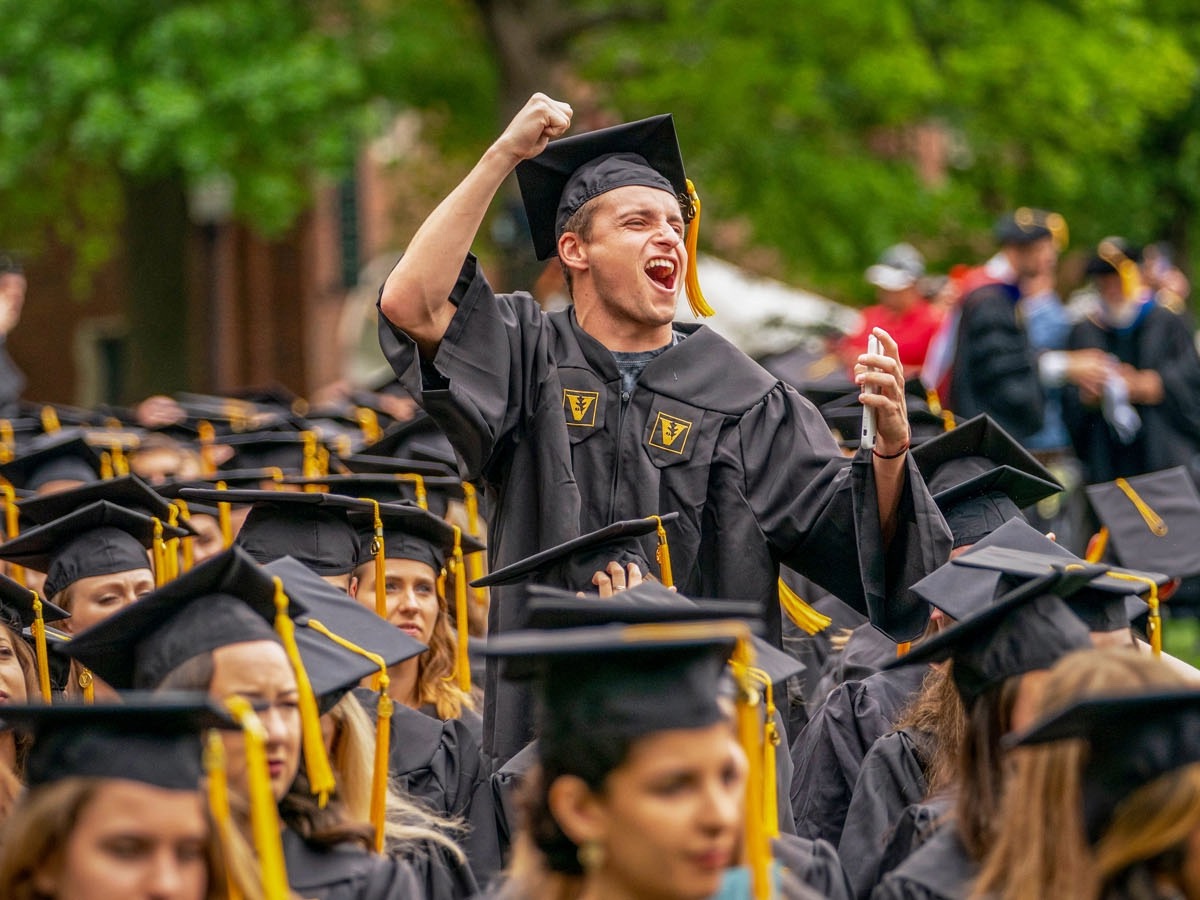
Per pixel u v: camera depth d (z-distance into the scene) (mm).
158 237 40469
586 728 7160
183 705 7645
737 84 35000
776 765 10344
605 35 39031
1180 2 41469
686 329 12289
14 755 10617
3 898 7547
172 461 17766
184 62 32562
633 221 11477
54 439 17609
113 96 32344
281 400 25828
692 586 11359
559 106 11070
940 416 17672
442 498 15672
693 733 7113
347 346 49656
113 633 9070
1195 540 15133
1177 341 25188
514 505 11414
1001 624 9039
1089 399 24781
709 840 7016
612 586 10719
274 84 32000
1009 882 7840
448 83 38125
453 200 11016
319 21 35844
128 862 7559
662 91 35438
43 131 34812
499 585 11234
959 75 35406
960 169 40531
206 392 47812
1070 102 35562
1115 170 42969
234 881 7734
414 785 11375
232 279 50250
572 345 11570
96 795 7566
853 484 11047
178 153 32500
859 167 36688
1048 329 26359
